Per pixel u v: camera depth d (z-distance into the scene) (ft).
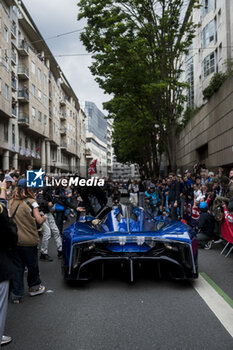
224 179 25.00
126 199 97.19
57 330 11.04
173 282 16.37
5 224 9.41
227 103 62.13
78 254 16.33
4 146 94.48
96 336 10.50
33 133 125.18
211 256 22.40
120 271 18.69
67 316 12.29
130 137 97.35
